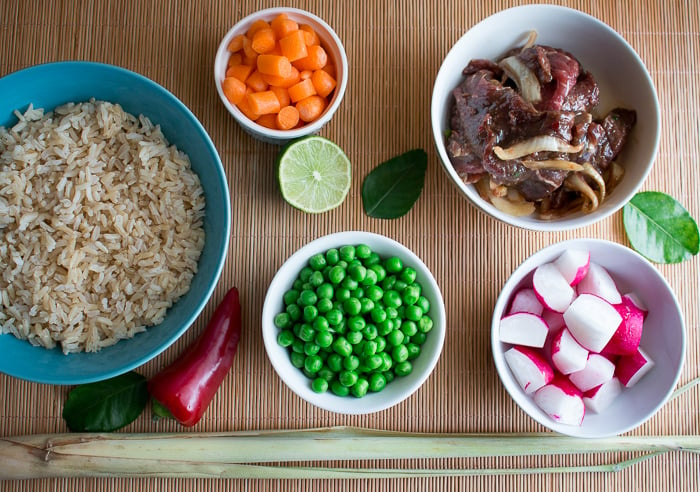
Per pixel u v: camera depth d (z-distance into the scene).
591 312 0.62
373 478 0.66
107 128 0.63
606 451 0.65
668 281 0.68
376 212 0.67
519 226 0.61
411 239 0.67
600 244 0.63
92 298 0.62
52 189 0.62
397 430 0.66
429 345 0.63
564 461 0.67
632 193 0.62
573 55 0.66
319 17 0.68
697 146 0.68
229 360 0.64
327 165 0.65
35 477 0.64
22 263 0.61
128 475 0.65
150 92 0.62
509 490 0.67
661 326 0.64
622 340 0.63
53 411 0.65
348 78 0.68
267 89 0.64
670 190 0.68
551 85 0.62
